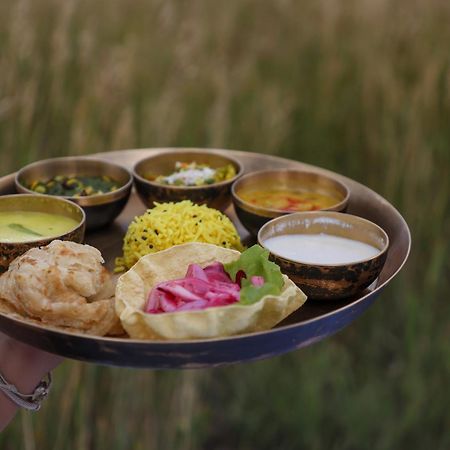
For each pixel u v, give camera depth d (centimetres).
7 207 125
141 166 134
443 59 165
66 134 158
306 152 169
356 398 170
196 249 116
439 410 169
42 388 120
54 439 149
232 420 174
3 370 118
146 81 164
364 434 168
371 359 173
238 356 108
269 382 172
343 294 117
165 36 166
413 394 167
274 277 112
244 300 109
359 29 168
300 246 121
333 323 110
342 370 171
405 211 167
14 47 157
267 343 108
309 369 168
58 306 111
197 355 107
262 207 127
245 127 167
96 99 159
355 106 168
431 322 169
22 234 122
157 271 115
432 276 166
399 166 166
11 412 119
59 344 108
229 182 130
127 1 167
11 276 114
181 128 165
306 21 171
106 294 115
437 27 168
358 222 122
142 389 154
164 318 108
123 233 129
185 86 166
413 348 167
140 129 161
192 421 162
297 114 169
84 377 151
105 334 112
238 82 169
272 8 172
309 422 168
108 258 125
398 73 168
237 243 124
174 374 156
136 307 111
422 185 166
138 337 109
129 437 154
